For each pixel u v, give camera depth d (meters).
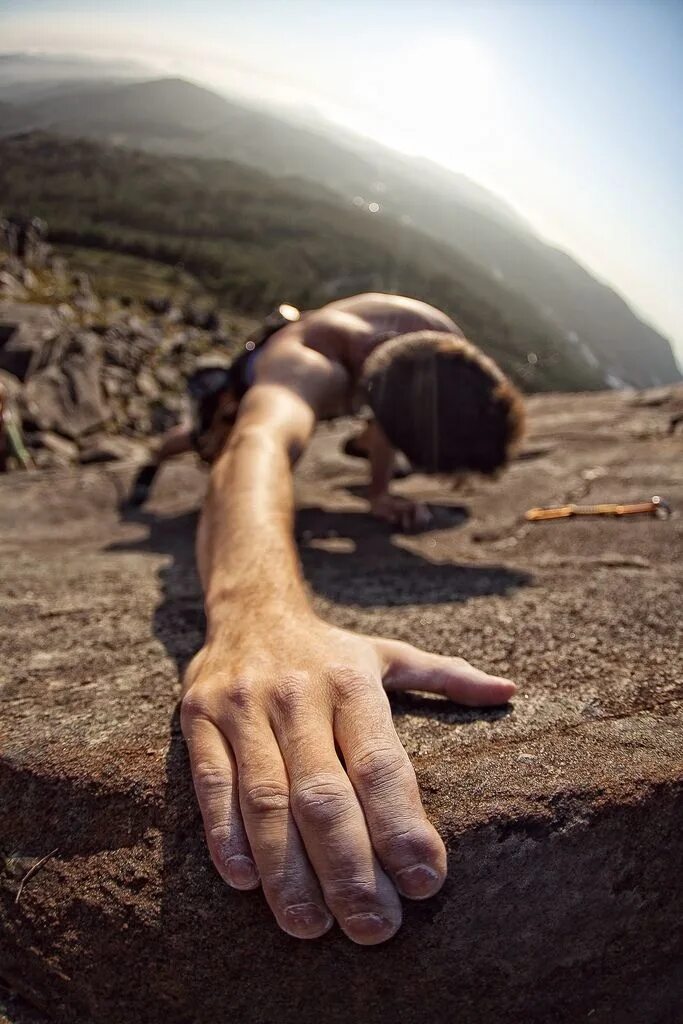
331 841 0.25
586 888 0.30
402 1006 0.30
